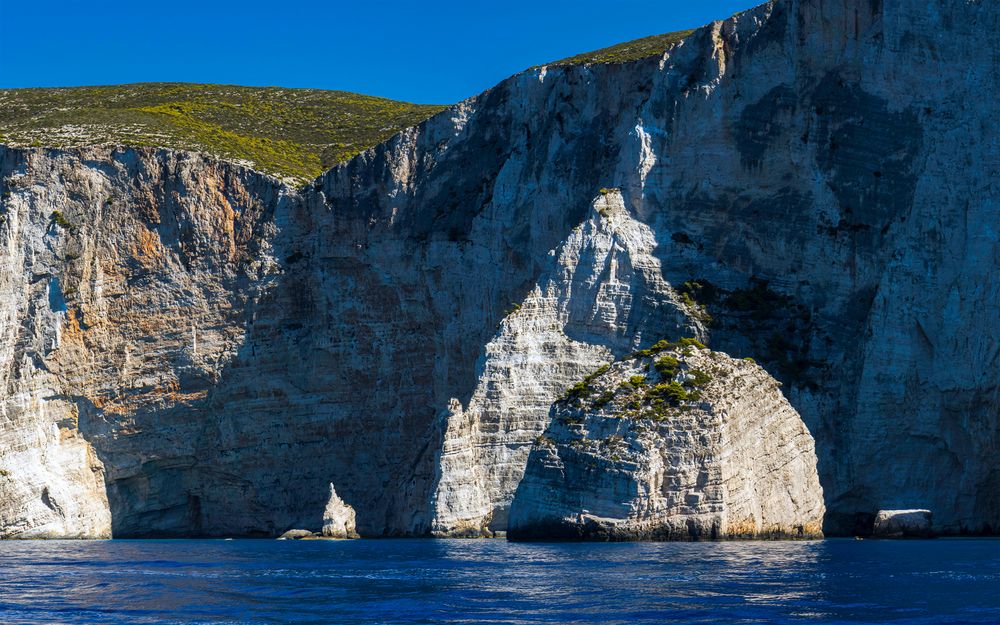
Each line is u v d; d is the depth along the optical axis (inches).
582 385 2945.4
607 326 3540.8
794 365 3422.7
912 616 1685.5
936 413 3344.0
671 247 3627.0
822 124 3587.6
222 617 1785.2
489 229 3993.6
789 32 3654.0
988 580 2058.3
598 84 3951.8
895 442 3353.8
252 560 2755.9
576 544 2746.1
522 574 2188.7
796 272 3560.5
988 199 3415.4
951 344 3356.3
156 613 1831.9
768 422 2883.9
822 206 3553.2
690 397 2790.4
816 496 2977.4
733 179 3641.7
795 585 1994.3
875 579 2065.7
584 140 3914.9
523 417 3484.3
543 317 3570.4
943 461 3358.8
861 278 3476.9
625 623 1654.8
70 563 2731.3
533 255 3890.3
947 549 2679.6
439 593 1985.7
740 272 3604.8
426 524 3722.9
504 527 3427.7
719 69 3693.4
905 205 3469.5
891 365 3371.1
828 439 3351.4
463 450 3452.3
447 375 4001.0
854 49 3599.9
